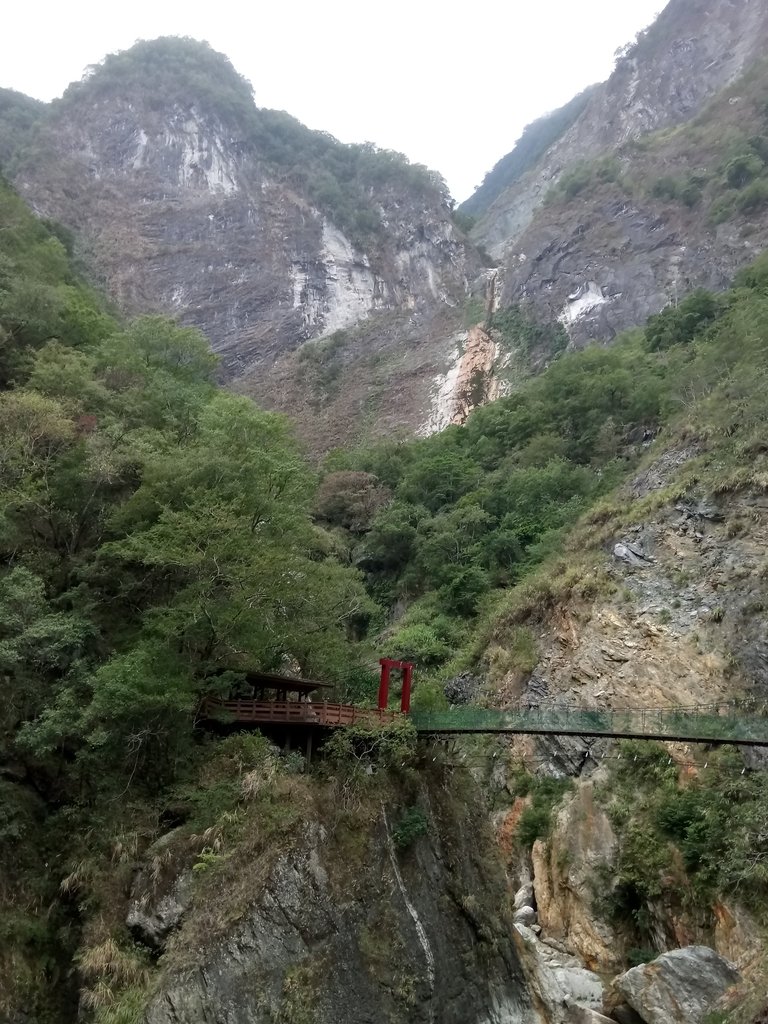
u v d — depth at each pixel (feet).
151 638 67.26
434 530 174.50
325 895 57.16
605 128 521.65
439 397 332.60
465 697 128.36
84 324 117.60
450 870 66.23
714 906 77.71
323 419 353.31
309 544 93.71
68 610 71.46
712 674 96.99
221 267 438.40
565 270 353.92
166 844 57.77
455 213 533.14
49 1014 52.11
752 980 65.26
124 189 458.09
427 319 422.82
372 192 511.40
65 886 56.54
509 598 139.64
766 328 147.13
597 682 108.78
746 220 299.99
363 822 62.08
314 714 65.98
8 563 71.67
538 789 105.91
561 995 70.49
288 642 77.25
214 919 53.42
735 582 103.40
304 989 52.85
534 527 160.45
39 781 61.77
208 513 71.87
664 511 121.49
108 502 79.97
